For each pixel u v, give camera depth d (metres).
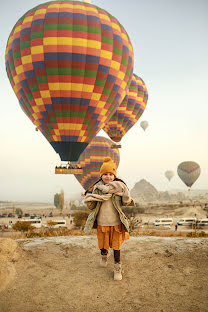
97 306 3.21
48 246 4.91
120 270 3.83
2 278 3.65
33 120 18.34
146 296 3.38
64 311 3.12
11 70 17.48
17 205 184.25
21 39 16.52
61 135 17.89
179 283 3.65
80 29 16.27
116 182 3.87
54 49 16.02
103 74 16.78
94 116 17.72
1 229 41.31
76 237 5.62
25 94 17.31
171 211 90.06
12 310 3.12
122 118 28.05
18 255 4.30
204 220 48.69
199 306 3.13
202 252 4.43
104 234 3.95
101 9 17.95
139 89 28.73
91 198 3.77
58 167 19.28
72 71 16.20
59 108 16.94
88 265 4.26
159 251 4.58
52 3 17.17
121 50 17.38
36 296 3.40
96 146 34.72
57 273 3.99
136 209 84.69
